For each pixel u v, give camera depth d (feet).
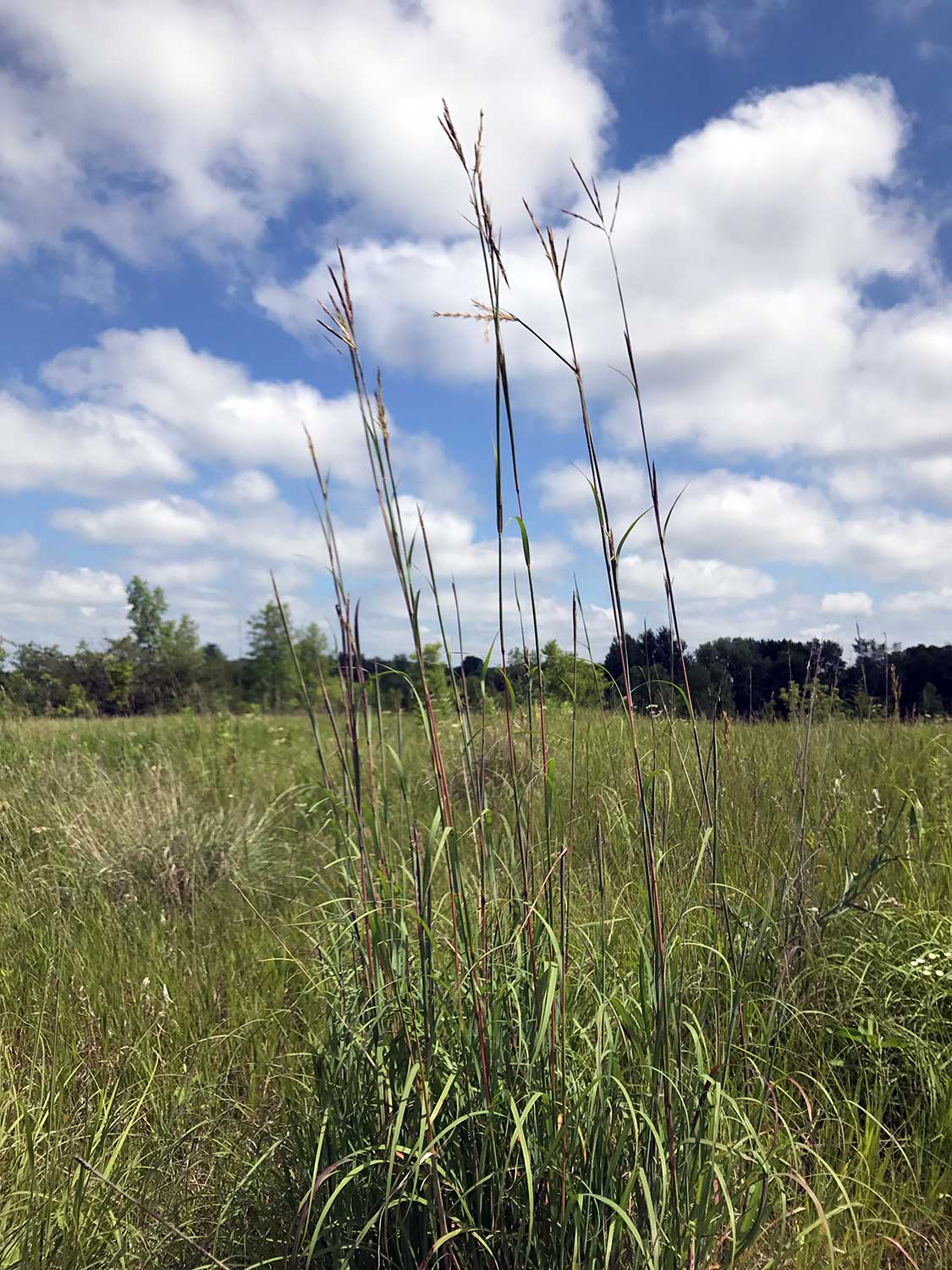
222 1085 8.60
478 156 5.11
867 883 9.72
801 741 12.33
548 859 5.70
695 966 7.48
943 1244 6.65
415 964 6.34
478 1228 5.32
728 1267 5.24
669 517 5.79
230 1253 6.10
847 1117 7.76
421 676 5.66
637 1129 5.14
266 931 12.50
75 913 13.29
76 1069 8.62
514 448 5.51
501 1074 5.76
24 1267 5.63
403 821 6.53
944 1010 8.88
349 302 5.48
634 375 5.54
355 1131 5.91
